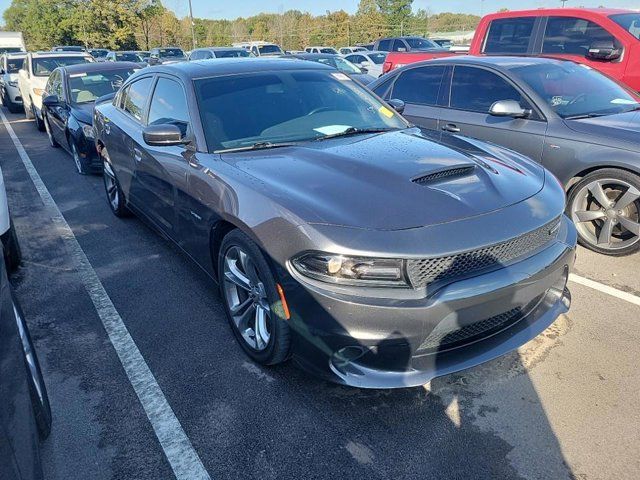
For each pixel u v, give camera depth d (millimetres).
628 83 6773
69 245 4867
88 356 3121
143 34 52969
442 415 2557
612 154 4145
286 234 2447
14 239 4180
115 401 2729
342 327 2309
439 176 2840
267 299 2664
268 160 3074
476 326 2504
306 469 2275
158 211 4160
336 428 2494
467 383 2783
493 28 8250
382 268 2275
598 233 4434
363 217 2406
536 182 3006
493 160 3186
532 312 2814
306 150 3191
